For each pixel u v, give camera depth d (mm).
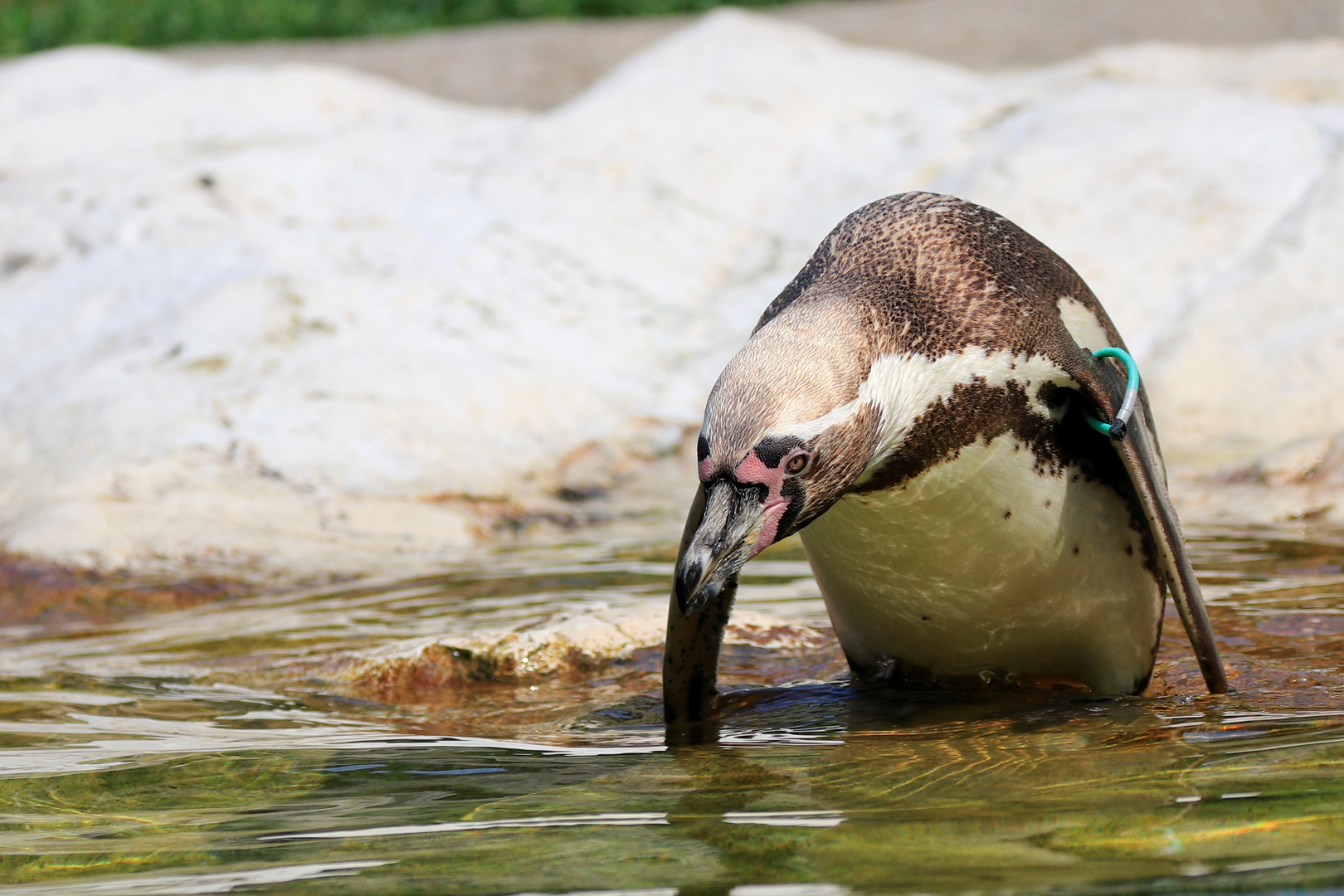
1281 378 13039
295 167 17547
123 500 11070
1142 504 6039
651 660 7242
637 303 15477
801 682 6793
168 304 14977
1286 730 5234
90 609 9367
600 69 33906
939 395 5914
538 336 14578
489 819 4535
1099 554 6207
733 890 3672
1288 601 7574
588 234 16328
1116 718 5734
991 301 6102
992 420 5973
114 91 21844
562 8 41750
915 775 4852
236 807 4820
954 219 6375
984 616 6281
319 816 4664
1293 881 3461
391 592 9273
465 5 42438
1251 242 14781
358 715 6426
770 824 4301
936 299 6070
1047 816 4180
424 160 17953
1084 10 37688
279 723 6285
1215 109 16703
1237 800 4230
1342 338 13234
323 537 10836
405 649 7188
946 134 17562
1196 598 6004
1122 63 20016
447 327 14391
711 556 5277
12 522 10883
